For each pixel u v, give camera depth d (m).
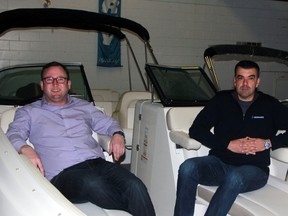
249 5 7.69
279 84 8.16
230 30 7.62
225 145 2.38
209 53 3.37
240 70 2.48
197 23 7.35
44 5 6.28
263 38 7.93
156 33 7.08
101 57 6.71
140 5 6.90
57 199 1.48
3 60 6.23
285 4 7.96
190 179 2.32
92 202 2.10
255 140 2.36
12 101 3.29
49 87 2.46
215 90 3.26
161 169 2.87
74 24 4.05
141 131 3.23
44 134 2.38
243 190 2.23
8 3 6.09
